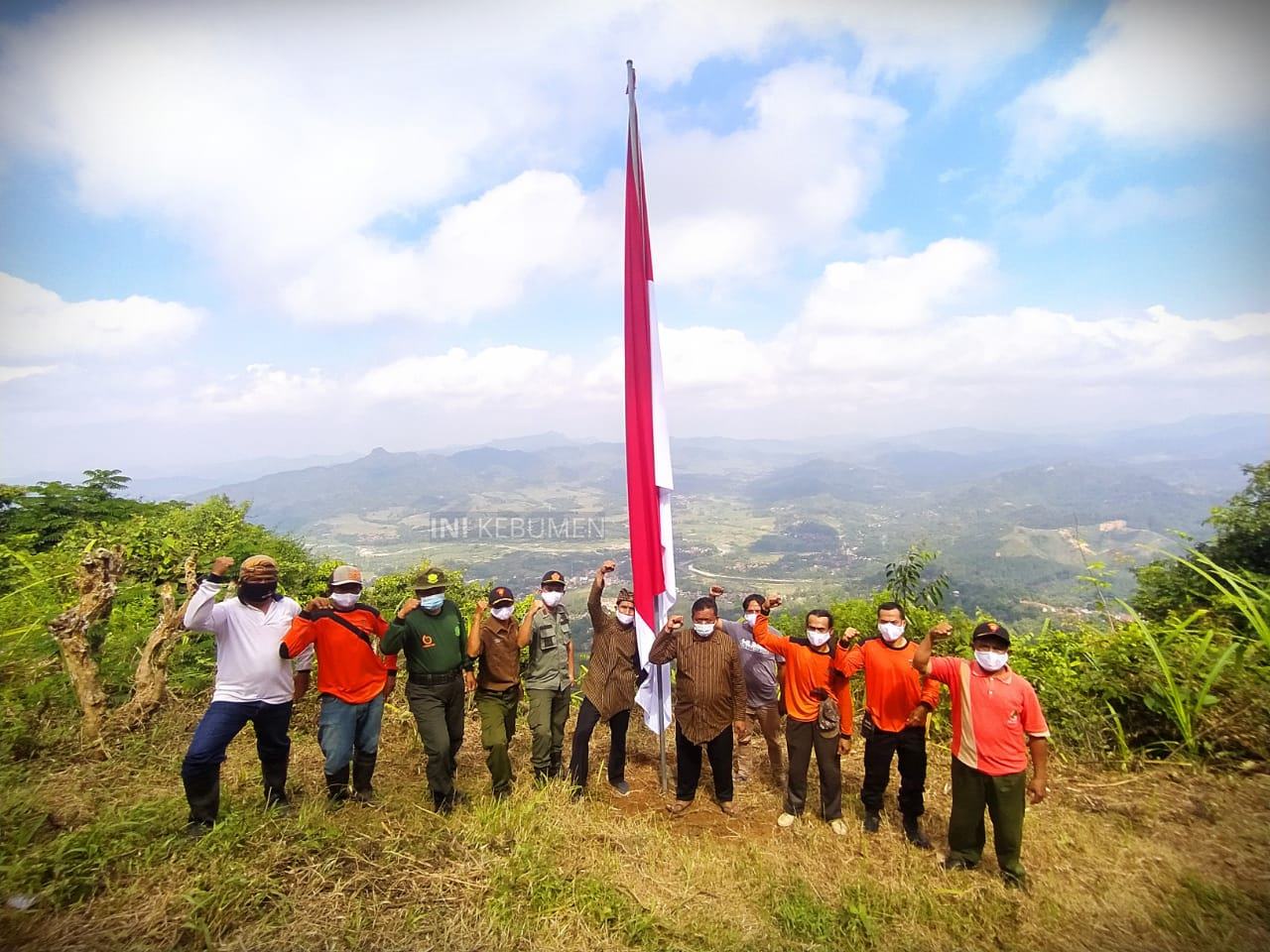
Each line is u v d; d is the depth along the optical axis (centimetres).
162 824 368
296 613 422
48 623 559
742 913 345
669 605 554
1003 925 339
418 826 388
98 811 384
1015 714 388
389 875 336
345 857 349
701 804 509
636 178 575
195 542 1091
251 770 488
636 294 565
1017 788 381
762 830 464
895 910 353
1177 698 514
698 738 479
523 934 304
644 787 540
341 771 427
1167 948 316
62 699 569
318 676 430
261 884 317
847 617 791
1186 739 508
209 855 337
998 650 388
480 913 316
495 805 436
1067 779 507
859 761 602
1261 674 520
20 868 306
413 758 568
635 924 318
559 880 346
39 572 828
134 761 482
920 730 438
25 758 468
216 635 396
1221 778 472
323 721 427
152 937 281
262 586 400
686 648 493
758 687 550
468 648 476
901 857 417
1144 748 531
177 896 303
